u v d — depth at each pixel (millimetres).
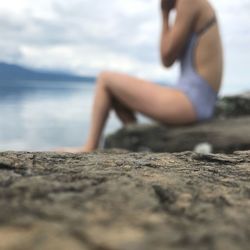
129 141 4199
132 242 542
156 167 1150
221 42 4180
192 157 1326
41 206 680
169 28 4219
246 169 1190
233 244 587
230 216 743
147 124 4352
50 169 1024
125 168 1099
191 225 661
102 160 1192
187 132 3986
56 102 19719
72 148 4195
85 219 632
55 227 583
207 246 565
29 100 20375
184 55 4168
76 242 533
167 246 544
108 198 760
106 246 525
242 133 3803
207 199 852
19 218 615
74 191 792
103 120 4285
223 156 1361
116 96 4277
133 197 779
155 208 731
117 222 631
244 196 899
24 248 510
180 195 862
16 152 1219
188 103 4055
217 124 4137
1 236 544
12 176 909
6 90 34594
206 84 4078
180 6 3990
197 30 4035
